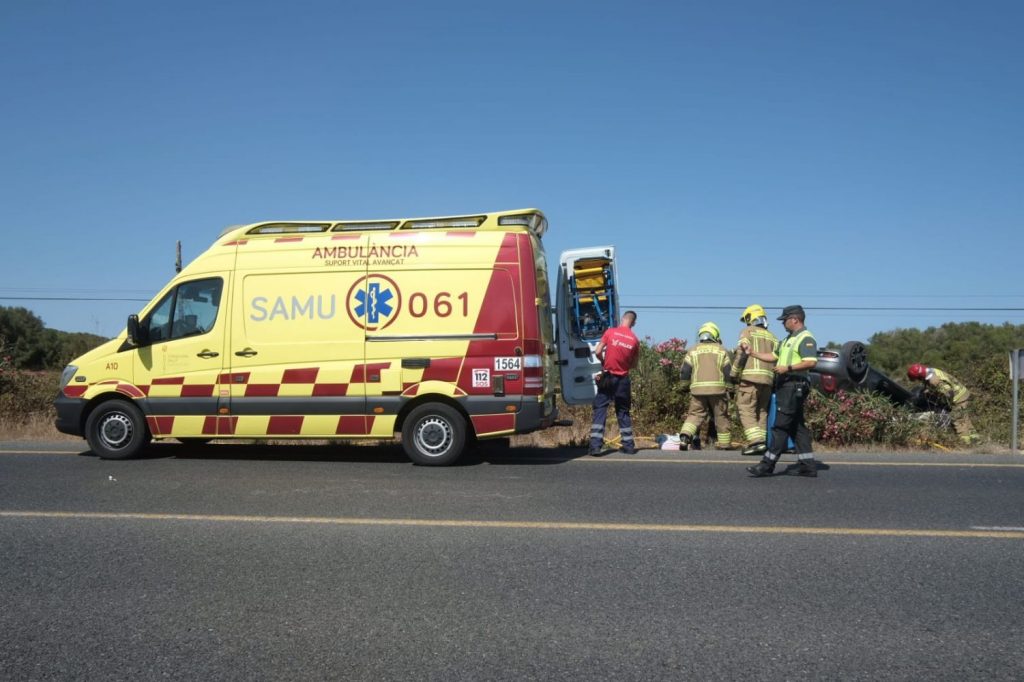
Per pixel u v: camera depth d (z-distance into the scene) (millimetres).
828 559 5559
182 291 9891
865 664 3895
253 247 9797
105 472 8945
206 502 7312
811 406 12531
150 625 4398
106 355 9945
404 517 6727
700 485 8258
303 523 6512
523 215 9594
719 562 5484
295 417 9578
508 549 5777
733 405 12789
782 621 4430
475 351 9383
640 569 5332
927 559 5559
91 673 3824
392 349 9469
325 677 3775
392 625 4383
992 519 6730
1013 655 3998
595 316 12633
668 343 14414
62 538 6070
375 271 9570
